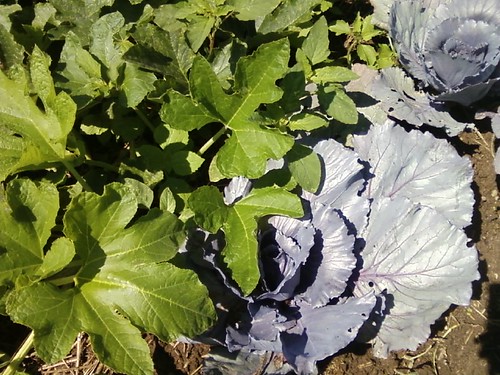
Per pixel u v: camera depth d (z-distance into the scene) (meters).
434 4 1.00
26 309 0.63
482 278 0.88
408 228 0.79
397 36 0.93
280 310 0.79
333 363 0.81
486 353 0.83
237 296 0.79
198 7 0.85
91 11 0.88
